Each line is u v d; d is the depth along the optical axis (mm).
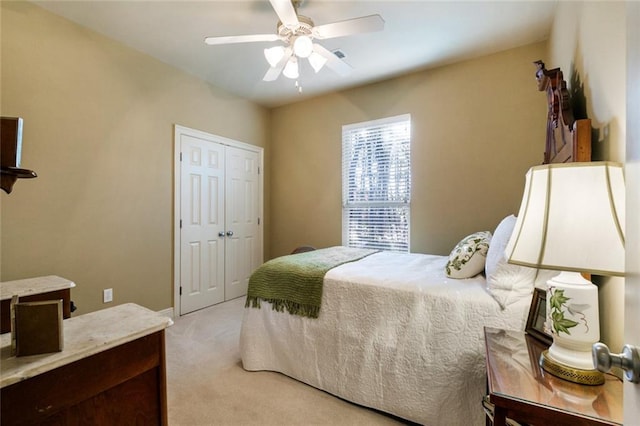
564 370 929
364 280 1839
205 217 3518
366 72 3309
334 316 1878
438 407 1531
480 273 1868
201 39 2670
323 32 1925
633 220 533
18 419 729
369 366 1730
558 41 2166
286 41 2041
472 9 2268
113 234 2686
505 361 1055
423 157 3277
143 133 2906
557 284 988
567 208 862
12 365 743
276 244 4426
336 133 3877
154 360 1021
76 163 2441
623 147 993
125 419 947
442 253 3178
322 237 4027
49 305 801
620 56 1025
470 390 1470
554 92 1598
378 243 3596
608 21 1131
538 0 2168
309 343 1950
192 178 3367
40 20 2234
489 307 1470
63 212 2369
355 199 3775
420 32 2561
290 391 1896
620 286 1021
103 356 888
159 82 3031
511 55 2822
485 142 2951
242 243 4012
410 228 3357
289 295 2061
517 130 2805
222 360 2281
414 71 3289
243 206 4027
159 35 2611
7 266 2098
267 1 2164
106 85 2627
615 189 826
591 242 818
